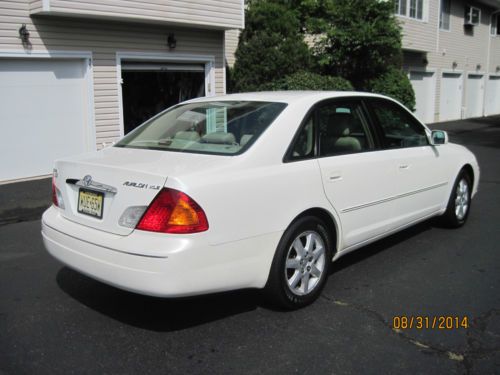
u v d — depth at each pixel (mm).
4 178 8766
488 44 25766
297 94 4230
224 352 3217
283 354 3193
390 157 4586
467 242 5426
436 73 21547
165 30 10438
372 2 13148
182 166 3314
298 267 3754
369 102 4648
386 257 4965
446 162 5441
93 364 3088
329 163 3957
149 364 3086
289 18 12789
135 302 3973
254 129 3719
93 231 3375
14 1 8344
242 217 3320
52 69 9062
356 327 3541
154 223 3078
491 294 4098
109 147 4223
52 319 3701
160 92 11008
